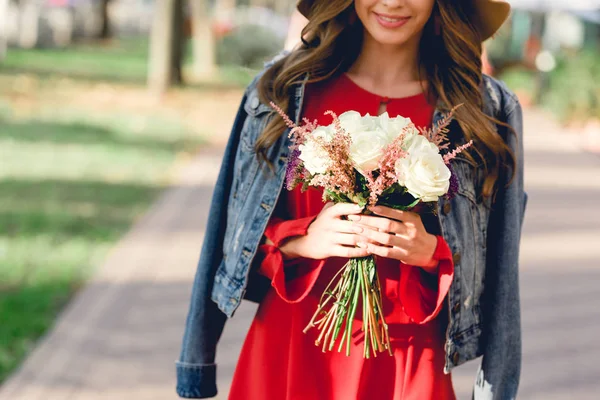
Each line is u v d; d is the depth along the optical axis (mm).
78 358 5609
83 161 12336
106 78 23812
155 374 5434
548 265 8375
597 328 6598
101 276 7285
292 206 2984
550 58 23859
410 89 2980
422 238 2697
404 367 2867
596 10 24922
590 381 5578
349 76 3016
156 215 9570
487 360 3004
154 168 12312
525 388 5430
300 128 2660
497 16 2990
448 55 2965
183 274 7535
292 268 2969
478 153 2863
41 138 13922
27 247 7879
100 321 6277
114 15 51562
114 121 16609
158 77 21734
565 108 20453
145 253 8031
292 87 2988
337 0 2924
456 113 2879
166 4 21641
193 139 15211
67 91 20375
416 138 2588
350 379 2875
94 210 9539
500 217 2984
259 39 30516
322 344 2902
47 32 33562
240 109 3094
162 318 6445
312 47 3068
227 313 2992
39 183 10656
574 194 12297
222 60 30797
